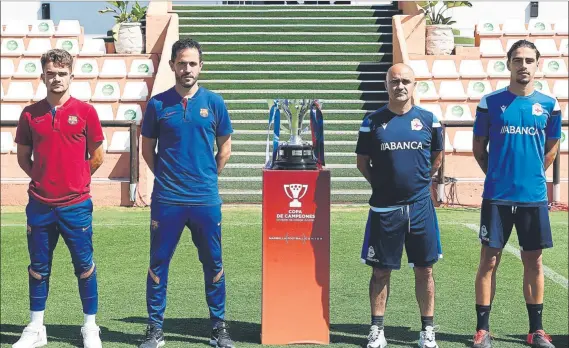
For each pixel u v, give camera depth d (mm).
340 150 14109
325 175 5953
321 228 5973
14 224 11281
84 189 5832
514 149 5902
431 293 5902
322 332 6020
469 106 14969
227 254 9328
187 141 5773
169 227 5824
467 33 19312
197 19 17578
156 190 5863
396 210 5793
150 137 5871
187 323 6637
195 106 5781
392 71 5707
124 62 15766
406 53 15406
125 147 14125
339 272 8500
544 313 7047
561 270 8703
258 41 17031
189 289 7805
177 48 5723
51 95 5703
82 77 15477
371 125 5812
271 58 16531
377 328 5914
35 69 15789
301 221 5969
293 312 6008
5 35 16297
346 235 10391
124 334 6297
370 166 5973
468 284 8039
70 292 7699
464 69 15570
